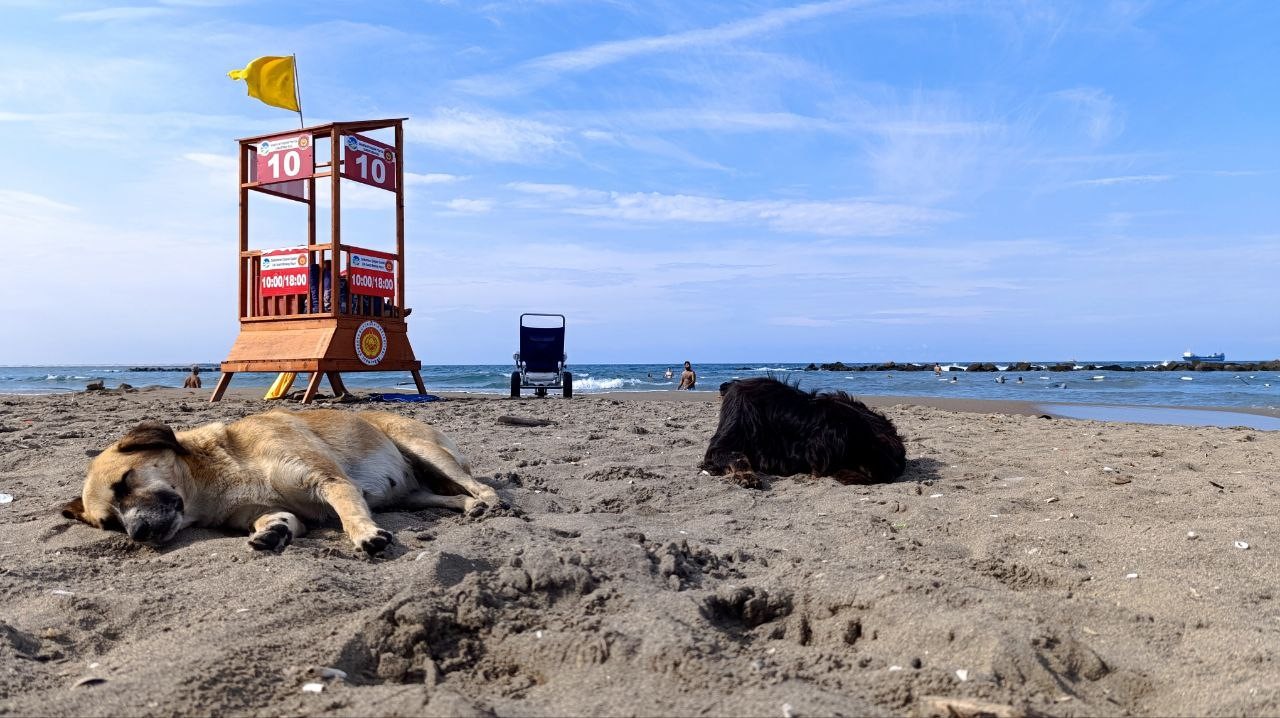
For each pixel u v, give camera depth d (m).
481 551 3.61
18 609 3.06
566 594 3.12
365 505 4.15
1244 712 2.24
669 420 9.85
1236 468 6.42
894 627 2.84
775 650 2.72
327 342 12.24
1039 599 3.12
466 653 2.74
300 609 2.92
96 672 2.53
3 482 5.57
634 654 2.57
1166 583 3.30
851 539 4.18
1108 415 13.39
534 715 2.24
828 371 57.16
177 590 3.22
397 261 13.80
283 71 13.30
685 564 3.53
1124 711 2.33
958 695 2.32
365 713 2.21
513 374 15.47
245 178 13.38
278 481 4.23
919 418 10.93
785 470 6.08
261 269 13.12
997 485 5.73
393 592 3.18
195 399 13.61
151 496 3.97
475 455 6.80
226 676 2.40
